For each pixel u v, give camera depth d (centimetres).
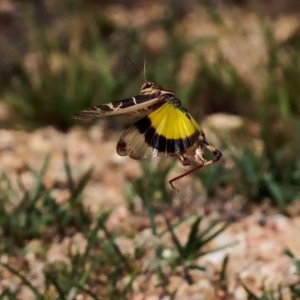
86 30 181
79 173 129
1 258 111
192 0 194
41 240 113
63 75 156
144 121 91
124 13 191
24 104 150
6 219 113
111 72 163
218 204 117
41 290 107
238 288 108
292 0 187
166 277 108
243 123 149
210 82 159
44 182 125
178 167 128
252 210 116
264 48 168
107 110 90
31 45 174
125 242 112
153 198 118
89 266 110
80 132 149
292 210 116
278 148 133
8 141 142
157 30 180
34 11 188
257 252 111
